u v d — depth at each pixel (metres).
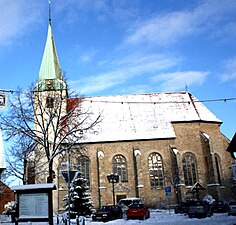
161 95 60.66
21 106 36.22
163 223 27.00
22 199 17.28
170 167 51.81
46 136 36.28
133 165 52.00
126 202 40.84
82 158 51.97
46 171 41.97
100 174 50.66
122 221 31.27
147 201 50.25
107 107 59.03
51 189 17.31
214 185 50.09
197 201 42.09
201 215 32.22
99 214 32.41
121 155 52.62
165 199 50.25
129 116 57.50
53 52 56.31
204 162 52.59
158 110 58.12
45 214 16.97
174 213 40.91
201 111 57.47
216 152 53.44
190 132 54.25
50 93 46.28
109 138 53.12
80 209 39.03
